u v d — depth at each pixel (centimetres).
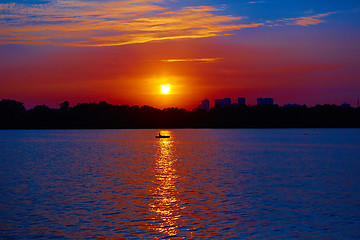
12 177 5831
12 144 15862
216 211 3600
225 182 5306
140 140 19550
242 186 4950
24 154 10600
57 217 3362
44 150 12319
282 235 2919
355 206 3766
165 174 6219
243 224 3184
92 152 11456
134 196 4275
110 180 5503
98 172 6481
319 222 3231
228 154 10512
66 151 11844
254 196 4275
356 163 7881
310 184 5088
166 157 9650
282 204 3869
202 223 3212
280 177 5791
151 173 6359
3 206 3769
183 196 4281
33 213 3494
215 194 4397
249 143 16175
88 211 3581
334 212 3544
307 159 8831
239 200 4062
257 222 3241
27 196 4266
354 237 2867
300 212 3556
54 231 2983
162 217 3388
